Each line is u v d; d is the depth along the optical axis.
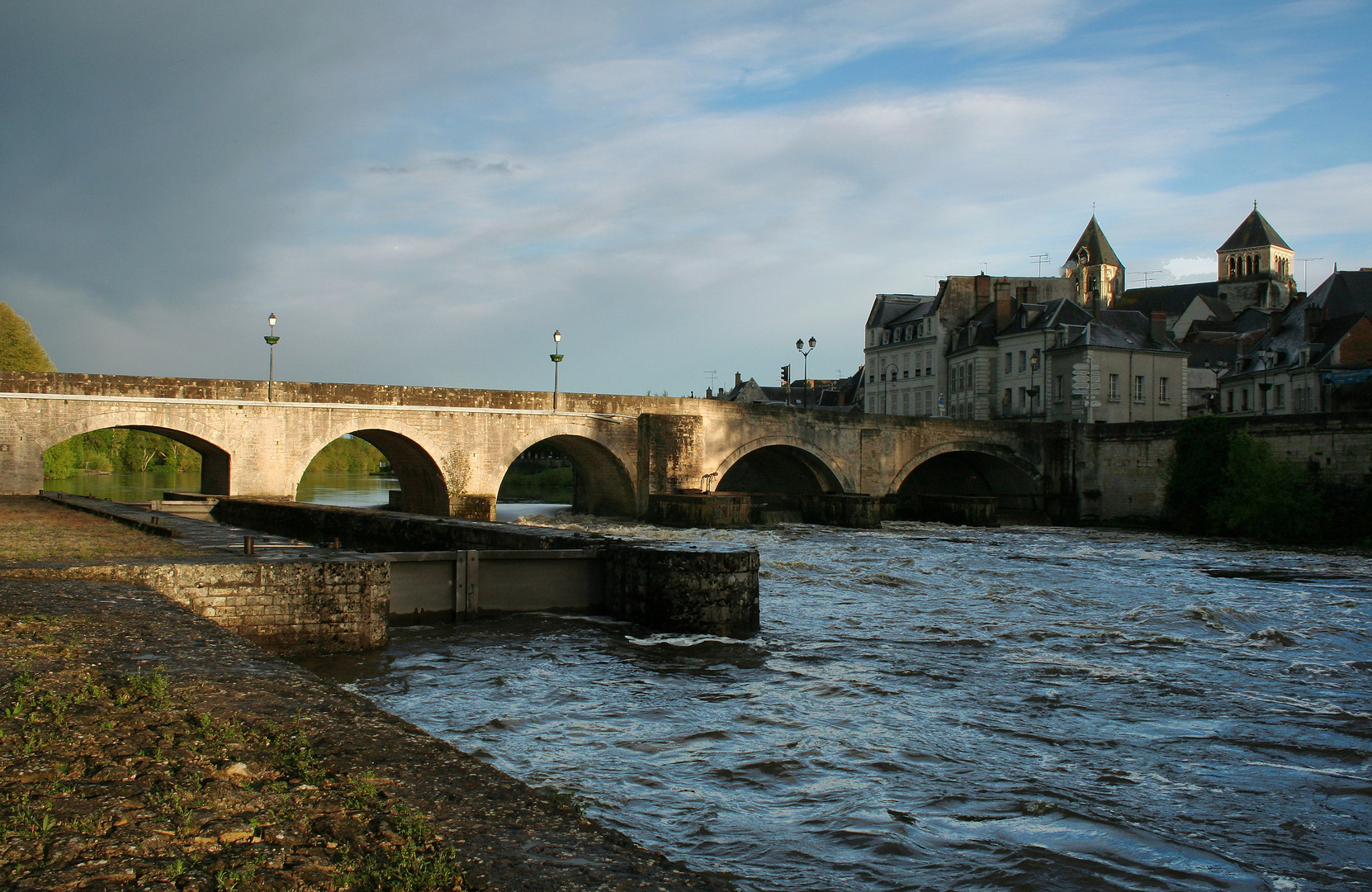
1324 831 8.94
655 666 14.51
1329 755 11.24
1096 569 30.28
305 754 6.57
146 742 6.57
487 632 16.27
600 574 18.30
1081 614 21.06
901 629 18.39
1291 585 27.41
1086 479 52.06
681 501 41.47
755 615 17.23
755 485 59.34
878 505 44.62
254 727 7.12
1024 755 10.89
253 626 13.66
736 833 8.27
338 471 141.62
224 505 34.62
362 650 14.43
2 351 58.28
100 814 5.35
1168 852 8.29
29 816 5.21
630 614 17.44
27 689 7.55
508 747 10.43
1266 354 59.59
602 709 12.04
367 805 5.80
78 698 7.39
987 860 7.91
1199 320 80.69
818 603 21.33
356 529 27.53
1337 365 53.00
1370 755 11.26
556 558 17.94
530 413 41.12
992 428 52.47
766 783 9.62
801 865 7.68
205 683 8.21
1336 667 16.20
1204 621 20.41
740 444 46.41
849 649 16.34
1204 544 39.59
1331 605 23.62
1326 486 41.16
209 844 5.09
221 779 6.00
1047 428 53.34
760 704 12.58
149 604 11.59
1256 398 59.75
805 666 14.93
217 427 34.91
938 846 8.17
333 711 7.74
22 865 4.67
